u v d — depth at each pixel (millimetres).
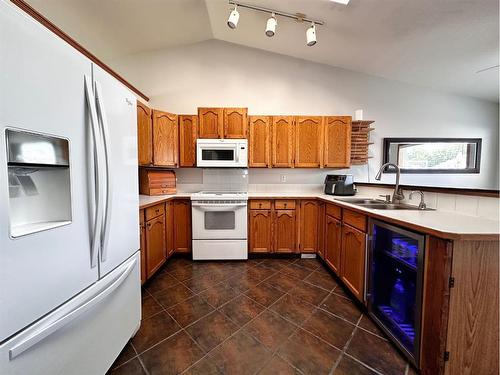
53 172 862
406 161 3350
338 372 1210
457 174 3402
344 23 2277
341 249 2102
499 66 2633
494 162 3430
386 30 2262
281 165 2988
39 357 772
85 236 960
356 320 1647
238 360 1288
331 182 2928
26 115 708
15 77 673
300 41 2805
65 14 2137
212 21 2803
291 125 2965
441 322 1058
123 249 1276
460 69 2758
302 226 2838
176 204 2777
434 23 2059
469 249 1038
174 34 2932
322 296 1970
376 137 3320
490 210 1347
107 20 2412
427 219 1323
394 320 1498
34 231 738
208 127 2900
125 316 1304
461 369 1068
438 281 1075
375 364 1261
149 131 2650
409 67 2895
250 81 3234
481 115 3383
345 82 3264
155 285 2150
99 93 1018
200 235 2723
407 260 1413
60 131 831
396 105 3299
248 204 2812
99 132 1001
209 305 1827
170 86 3209
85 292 955
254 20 2584
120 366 1242
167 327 1563
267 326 1577
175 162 2926
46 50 774
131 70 3170
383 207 2031
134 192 1408
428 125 3332
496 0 1738
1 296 649
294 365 1255
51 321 791
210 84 3225
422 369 1165
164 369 1227
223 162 2863
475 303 1052
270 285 2160
